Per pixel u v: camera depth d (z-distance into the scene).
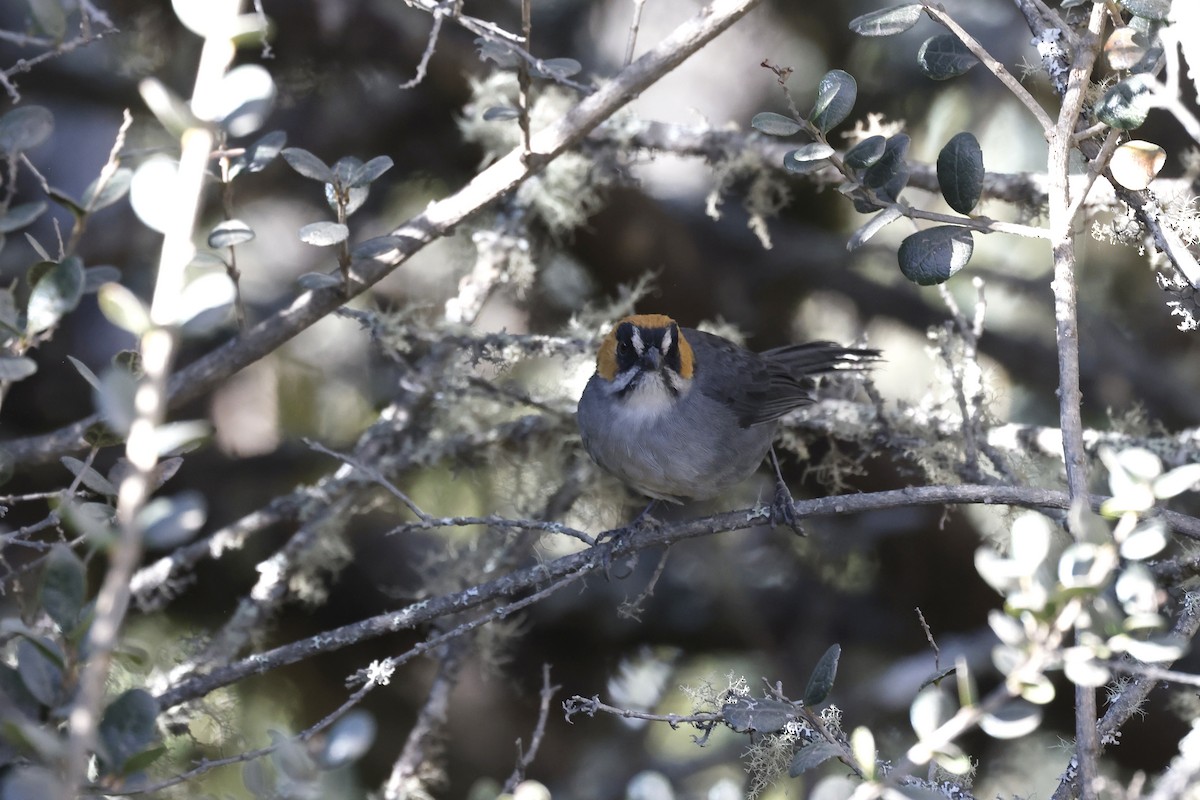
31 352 10.90
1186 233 7.65
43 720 4.54
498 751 12.05
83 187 11.76
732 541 12.66
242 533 9.73
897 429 10.02
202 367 8.18
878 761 5.83
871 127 9.51
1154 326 12.91
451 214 8.16
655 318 9.59
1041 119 6.53
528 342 9.96
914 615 12.37
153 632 11.20
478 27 8.10
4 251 11.41
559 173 10.85
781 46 12.68
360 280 8.18
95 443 5.86
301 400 12.44
